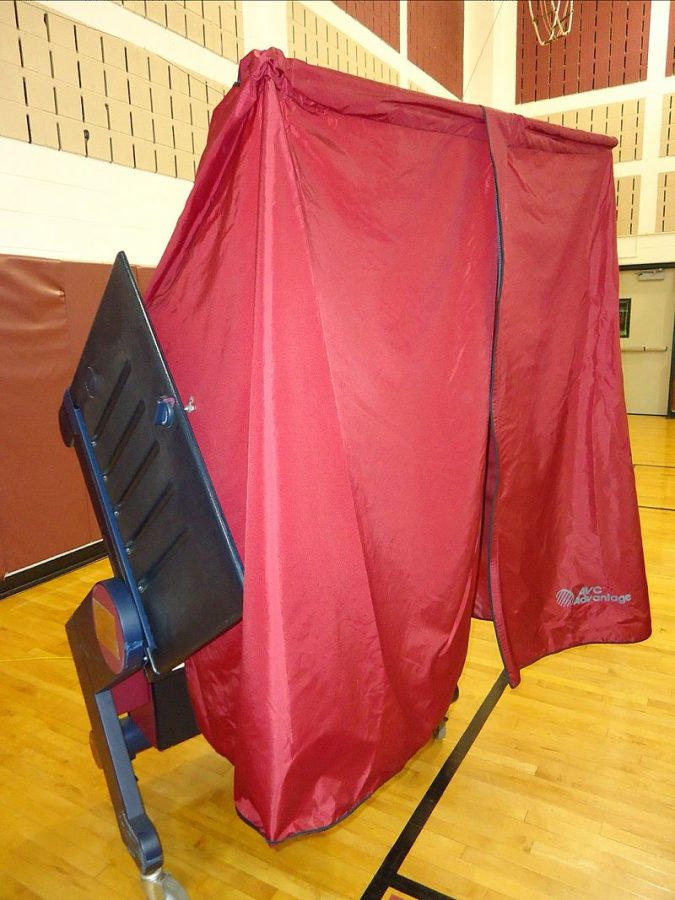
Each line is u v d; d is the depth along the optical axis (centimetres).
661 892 121
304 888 124
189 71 333
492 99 648
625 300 650
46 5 261
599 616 182
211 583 98
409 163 118
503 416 145
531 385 152
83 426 123
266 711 104
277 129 99
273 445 98
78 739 175
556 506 173
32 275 266
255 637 102
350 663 115
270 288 97
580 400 170
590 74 604
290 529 101
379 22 486
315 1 415
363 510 119
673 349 637
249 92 100
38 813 147
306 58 412
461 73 641
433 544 129
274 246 97
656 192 601
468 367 131
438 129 121
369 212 114
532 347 149
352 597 114
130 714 145
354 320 114
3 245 258
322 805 115
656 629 231
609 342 167
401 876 126
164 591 107
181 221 112
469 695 191
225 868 129
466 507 133
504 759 161
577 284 159
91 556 313
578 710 182
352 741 118
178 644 106
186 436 96
